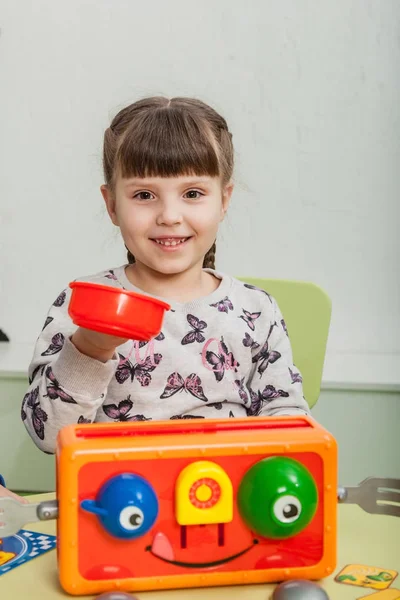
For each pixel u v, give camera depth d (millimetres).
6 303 2049
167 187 875
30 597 567
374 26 1960
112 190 976
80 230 2027
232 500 572
